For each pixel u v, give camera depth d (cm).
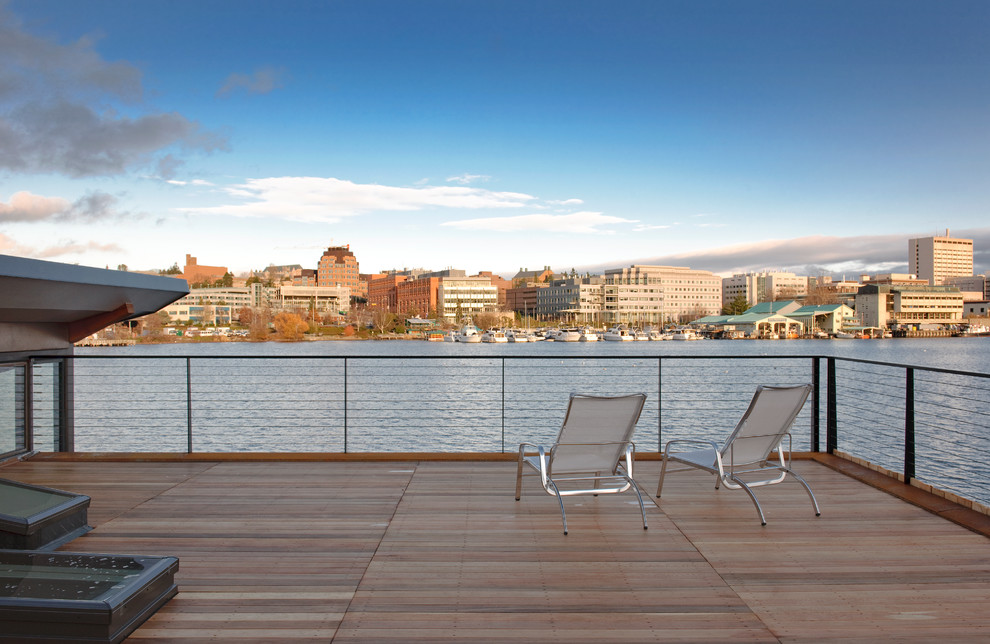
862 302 15612
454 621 290
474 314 14938
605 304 15862
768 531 422
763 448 471
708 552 383
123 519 443
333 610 301
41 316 616
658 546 394
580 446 445
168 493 510
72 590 276
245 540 400
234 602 310
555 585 333
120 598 269
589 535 414
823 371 4169
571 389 3111
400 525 432
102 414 2483
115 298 620
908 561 367
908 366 525
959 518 440
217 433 1964
